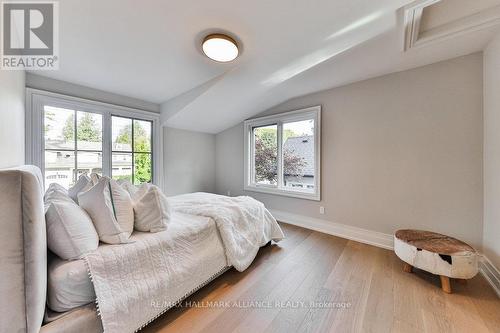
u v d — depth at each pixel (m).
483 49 1.94
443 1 1.52
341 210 2.91
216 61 2.22
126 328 1.11
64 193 1.33
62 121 2.42
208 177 4.42
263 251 2.41
